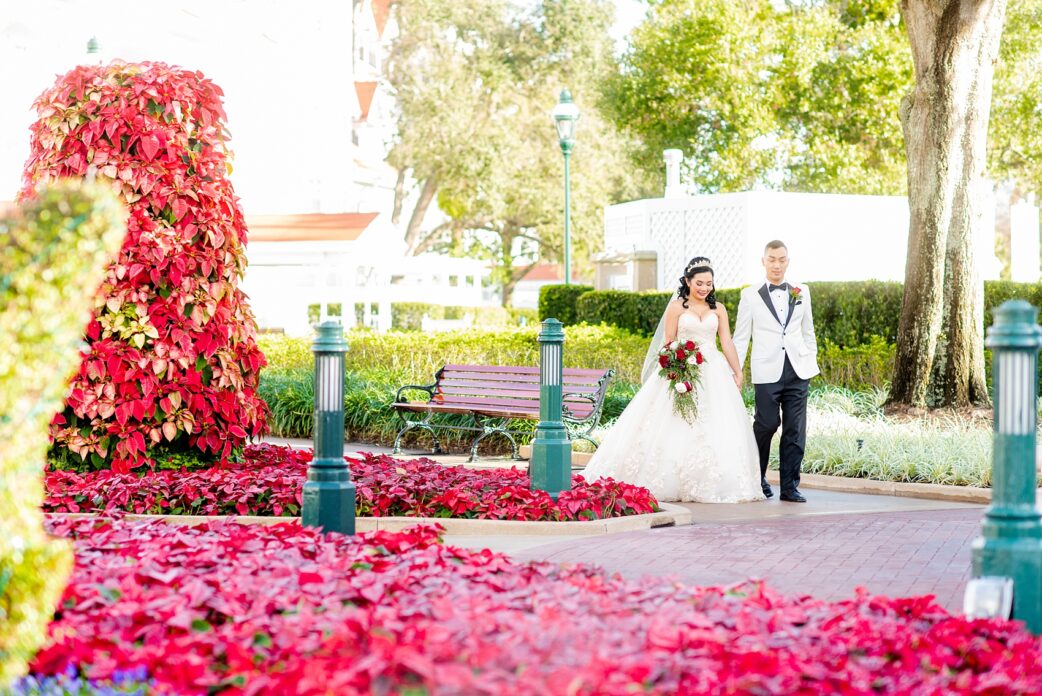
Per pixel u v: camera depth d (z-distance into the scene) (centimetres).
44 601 356
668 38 3269
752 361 985
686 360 972
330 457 680
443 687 349
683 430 975
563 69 4478
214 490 847
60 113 904
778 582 637
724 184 3419
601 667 364
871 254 2295
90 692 382
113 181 885
